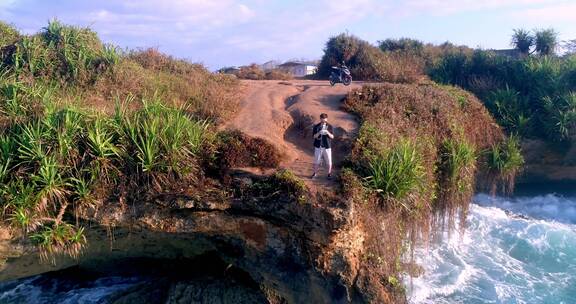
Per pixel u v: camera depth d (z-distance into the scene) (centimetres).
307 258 1164
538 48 3058
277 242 1205
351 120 1667
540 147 2169
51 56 1806
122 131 1232
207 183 1246
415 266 1480
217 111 1711
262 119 1714
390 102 1772
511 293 1455
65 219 1164
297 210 1144
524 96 2317
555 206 2130
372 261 1167
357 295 1129
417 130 1612
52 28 1914
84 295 1439
